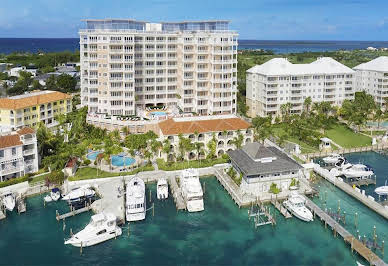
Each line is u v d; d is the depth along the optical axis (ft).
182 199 298.15
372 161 389.80
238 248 241.76
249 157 317.42
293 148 412.98
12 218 272.10
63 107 495.82
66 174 333.62
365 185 330.75
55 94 489.26
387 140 444.96
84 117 459.32
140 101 518.37
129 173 338.95
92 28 486.79
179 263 226.58
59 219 268.62
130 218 268.62
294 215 276.41
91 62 466.70
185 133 370.32
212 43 471.21
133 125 442.50
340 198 306.96
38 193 306.96
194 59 495.82
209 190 323.16
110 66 462.60
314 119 485.15
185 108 511.81
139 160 375.04
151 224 268.00
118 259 230.27
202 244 245.65
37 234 253.44
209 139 382.42
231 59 481.87
